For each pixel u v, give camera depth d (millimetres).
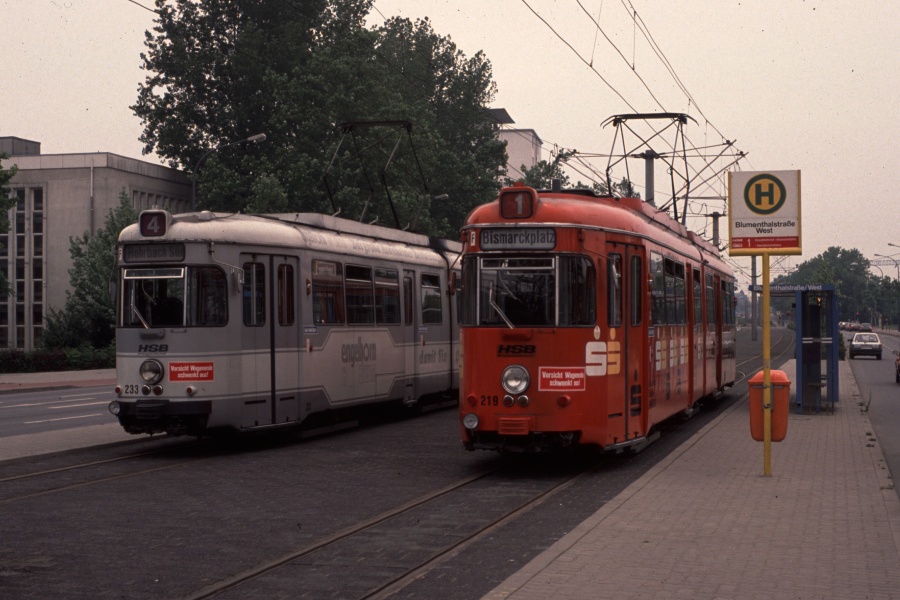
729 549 7914
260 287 15773
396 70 66812
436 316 22344
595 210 13180
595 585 6785
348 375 18078
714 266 22547
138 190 61375
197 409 14844
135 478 12695
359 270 18688
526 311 12633
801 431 17438
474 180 64625
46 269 59875
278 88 50125
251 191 48469
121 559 8117
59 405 27906
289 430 17766
